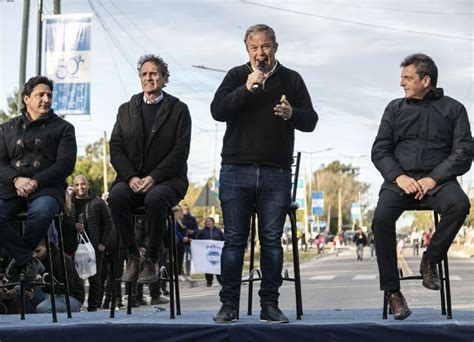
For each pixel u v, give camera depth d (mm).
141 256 5832
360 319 5363
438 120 5465
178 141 5773
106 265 10906
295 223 5590
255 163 5387
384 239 5336
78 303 8305
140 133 5781
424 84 5500
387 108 5625
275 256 5355
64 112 14836
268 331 4906
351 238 102312
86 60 14883
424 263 5332
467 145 5359
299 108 5461
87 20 15000
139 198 5789
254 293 15258
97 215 10234
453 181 5352
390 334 4832
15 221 5816
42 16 15438
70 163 5691
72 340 4965
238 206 5402
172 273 5684
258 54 5336
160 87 5836
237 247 5375
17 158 5738
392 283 5305
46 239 5531
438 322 4926
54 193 5613
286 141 5457
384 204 5379
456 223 5215
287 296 14438
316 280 20547
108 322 5059
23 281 5664
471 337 4773
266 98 5426
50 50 14977
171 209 5734
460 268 26625
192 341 4953
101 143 51031
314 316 5699
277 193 5410
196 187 65750
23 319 5723
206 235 18219
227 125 5539
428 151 5453
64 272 5711
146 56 5891
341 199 116000
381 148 5523
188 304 13023
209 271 17594
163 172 5652
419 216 64000
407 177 5316
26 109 5859
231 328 4926
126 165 5723
